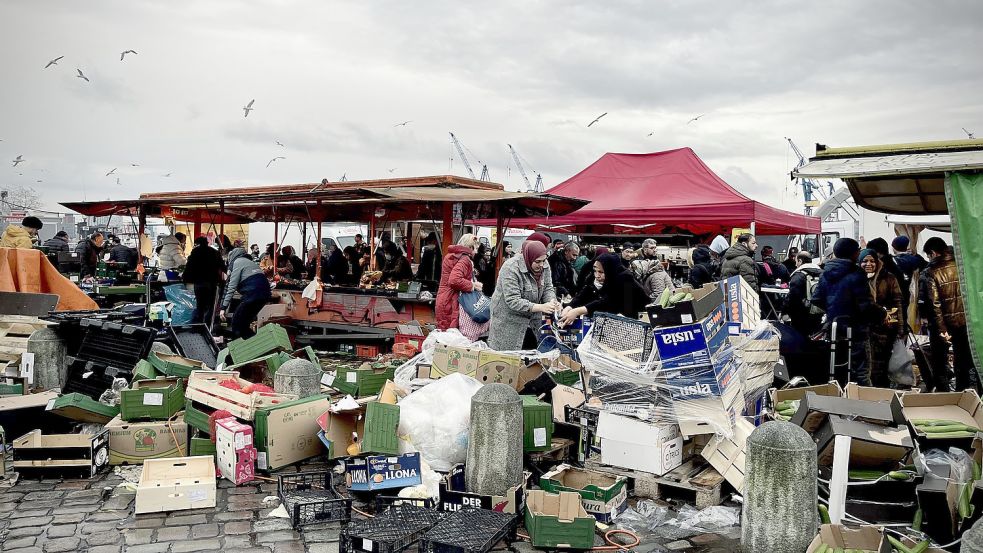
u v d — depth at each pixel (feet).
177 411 21.90
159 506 17.16
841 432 16.06
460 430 19.13
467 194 35.76
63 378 26.58
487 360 22.39
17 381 25.23
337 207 49.75
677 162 61.16
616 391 19.71
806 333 30.60
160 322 30.58
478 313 30.30
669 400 19.02
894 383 30.04
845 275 26.78
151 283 47.44
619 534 16.52
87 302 33.73
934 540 15.01
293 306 43.52
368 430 17.98
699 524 17.13
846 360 26.61
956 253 20.35
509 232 88.89
